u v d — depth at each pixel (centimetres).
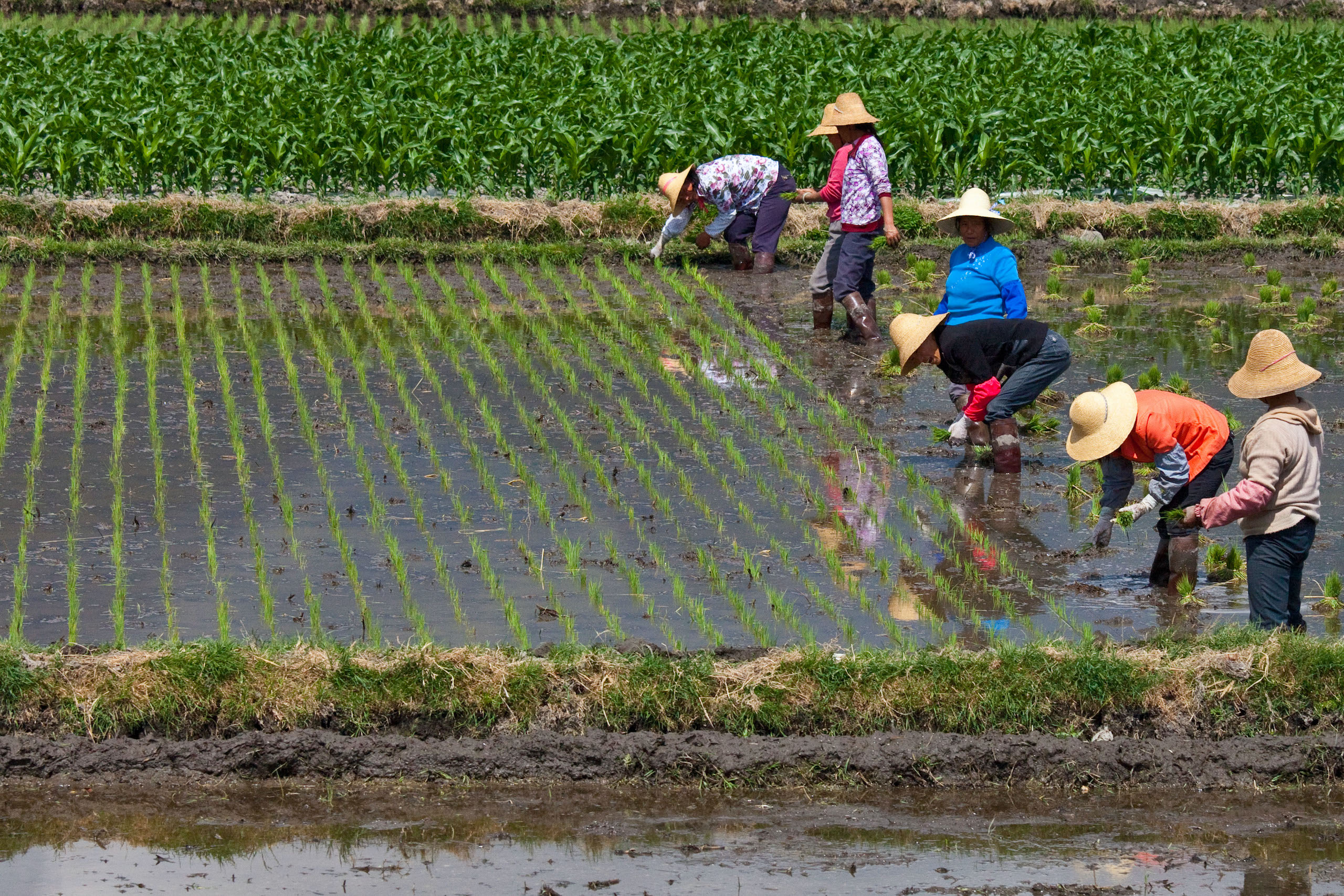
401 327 2253
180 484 1529
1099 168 3120
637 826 955
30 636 1155
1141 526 1459
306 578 1285
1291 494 1113
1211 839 947
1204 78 3681
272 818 959
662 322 2323
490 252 2716
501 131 2983
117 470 1564
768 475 1608
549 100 3228
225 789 997
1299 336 2252
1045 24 5694
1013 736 1038
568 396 1900
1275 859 919
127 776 1005
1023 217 2859
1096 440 1252
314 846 923
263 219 2734
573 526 1438
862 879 883
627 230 2838
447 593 1264
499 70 3706
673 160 2969
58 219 2659
